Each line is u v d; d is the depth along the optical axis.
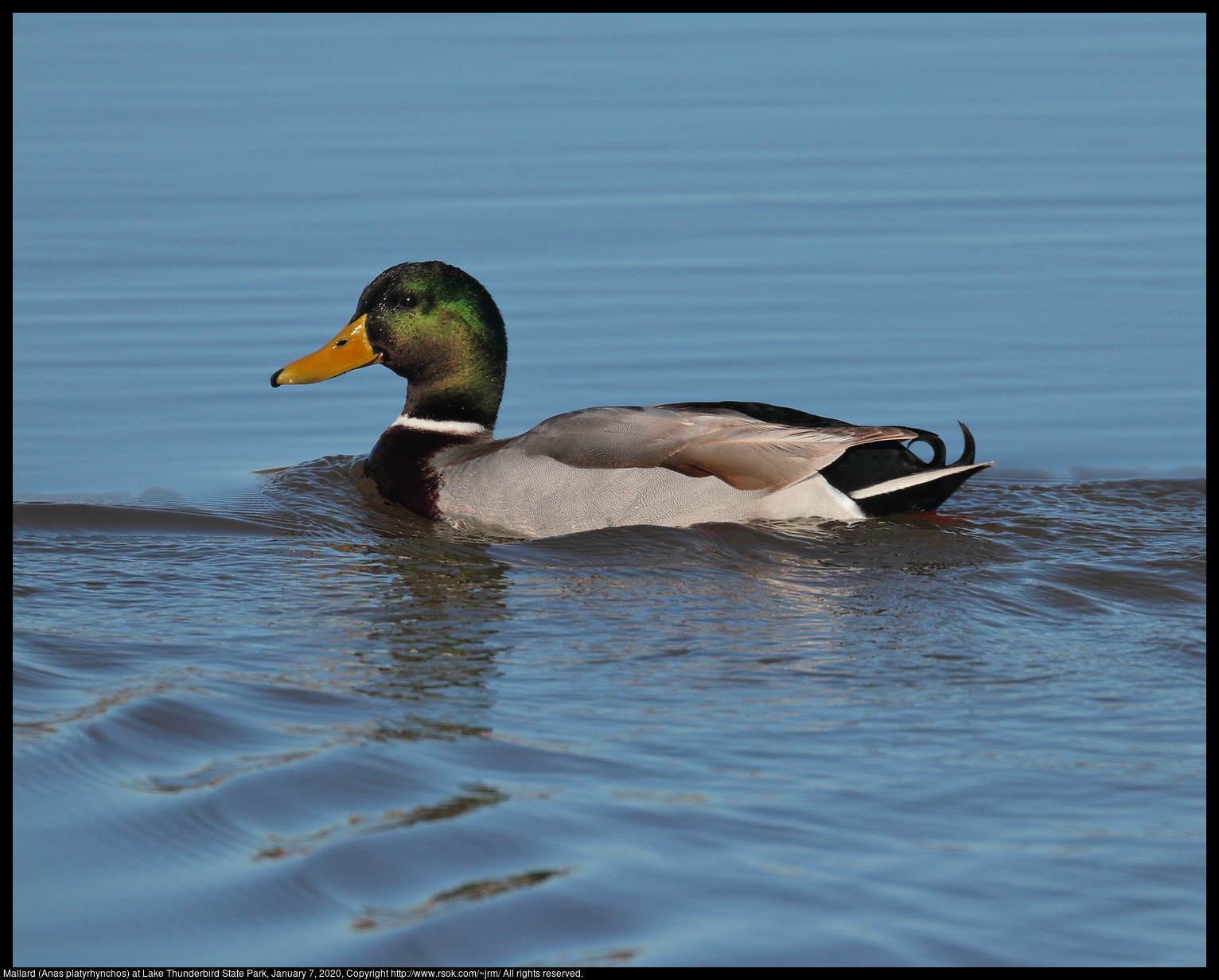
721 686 8.91
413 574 11.69
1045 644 9.76
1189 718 8.40
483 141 26.20
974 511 13.56
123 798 7.09
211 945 5.90
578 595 11.02
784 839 6.77
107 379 17.12
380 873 6.41
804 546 12.23
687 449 12.99
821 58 31.56
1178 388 17.05
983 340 18.33
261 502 14.01
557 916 6.07
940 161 25.03
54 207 22.84
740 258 20.91
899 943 5.92
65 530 12.87
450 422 14.83
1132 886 6.38
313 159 25.22
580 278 20.14
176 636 9.87
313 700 8.56
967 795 7.29
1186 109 27.64
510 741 7.94
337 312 18.98
